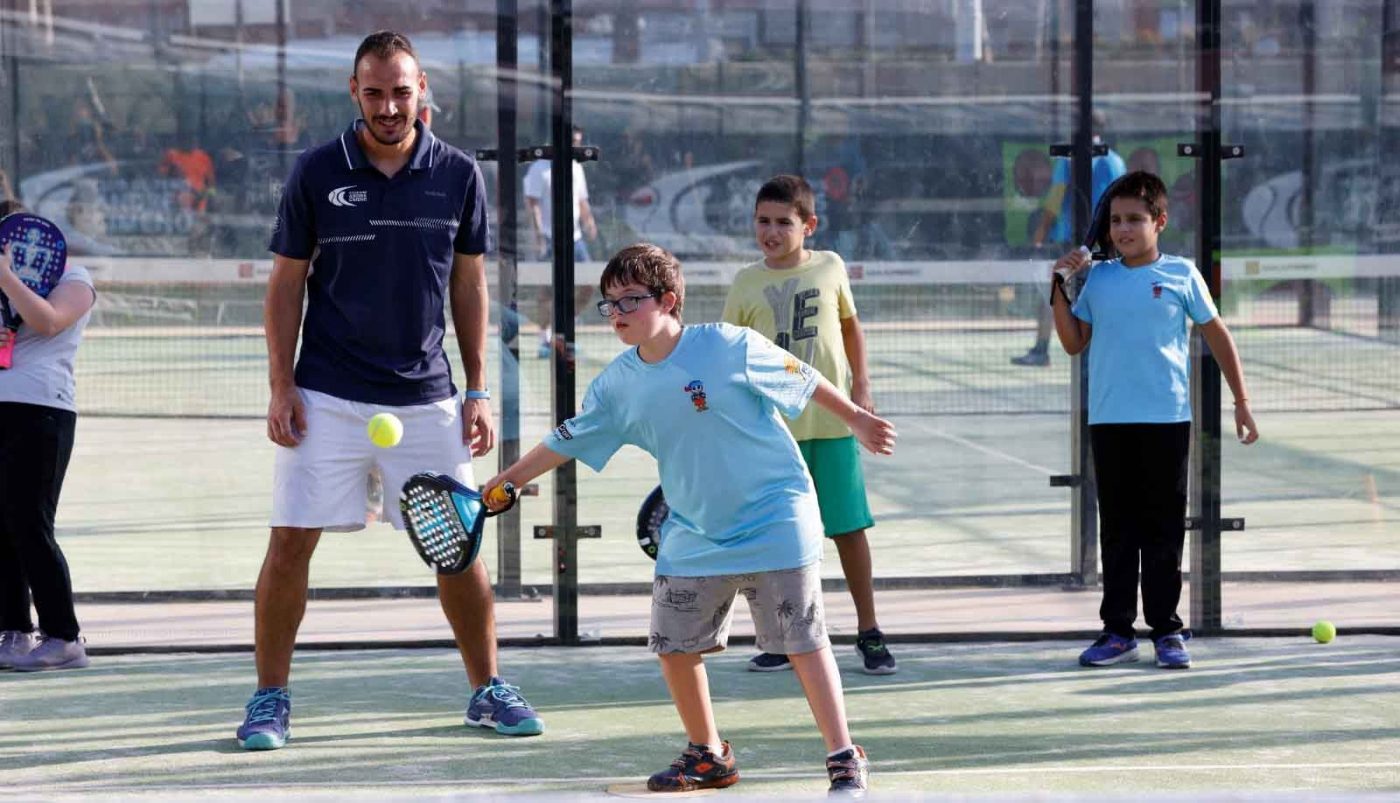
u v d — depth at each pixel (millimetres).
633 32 10500
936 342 10969
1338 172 10891
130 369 11086
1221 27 10156
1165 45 10836
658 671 9023
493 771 6980
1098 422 9250
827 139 10742
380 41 7422
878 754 7273
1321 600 10500
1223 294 11188
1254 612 10203
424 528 7074
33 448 8844
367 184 7496
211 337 11047
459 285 7914
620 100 10523
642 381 6598
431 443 7734
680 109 10578
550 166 9742
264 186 10828
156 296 11000
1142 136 10922
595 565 10578
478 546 7012
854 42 10703
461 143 10094
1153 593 9188
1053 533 11000
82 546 11180
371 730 7707
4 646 8984
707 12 10555
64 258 8992
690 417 6523
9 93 10555
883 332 10961
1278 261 11031
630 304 6539
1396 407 11164
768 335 9016
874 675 8953
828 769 6465
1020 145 10852
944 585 10781
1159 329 9156
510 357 10047
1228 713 8062
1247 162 10898
